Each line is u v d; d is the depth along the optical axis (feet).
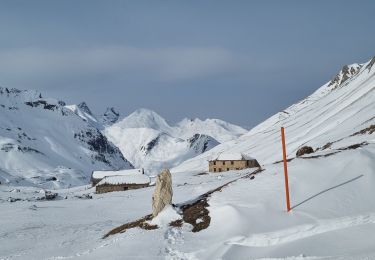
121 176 485.15
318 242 109.29
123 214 245.04
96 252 128.67
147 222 146.30
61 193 488.85
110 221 217.77
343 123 494.59
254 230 119.85
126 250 122.93
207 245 118.21
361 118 451.12
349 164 149.69
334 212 122.01
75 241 160.45
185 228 135.54
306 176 148.56
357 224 115.85
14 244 170.60
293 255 103.50
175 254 115.96
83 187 641.40
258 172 167.63
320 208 125.59
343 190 133.80
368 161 148.97
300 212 125.49
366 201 125.70
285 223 120.78
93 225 206.08
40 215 254.68
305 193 137.59
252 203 137.18
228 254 109.19
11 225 223.30
